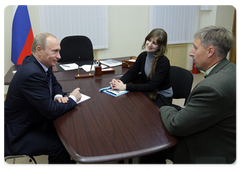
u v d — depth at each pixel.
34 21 3.26
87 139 0.95
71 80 1.83
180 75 1.86
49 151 1.25
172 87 1.89
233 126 0.91
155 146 0.91
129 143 0.92
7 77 1.87
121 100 1.39
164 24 4.12
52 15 3.28
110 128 1.04
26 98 1.20
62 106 1.20
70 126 1.07
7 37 3.10
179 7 4.17
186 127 0.93
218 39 0.93
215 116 0.88
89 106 1.30
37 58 1.28
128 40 4.04
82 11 3.45
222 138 0.94
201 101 0.89
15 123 1.23
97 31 3.65
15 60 2.95
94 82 1.77
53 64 1.32
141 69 1.87
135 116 1.17
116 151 0.87
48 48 1.23
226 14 3.98
